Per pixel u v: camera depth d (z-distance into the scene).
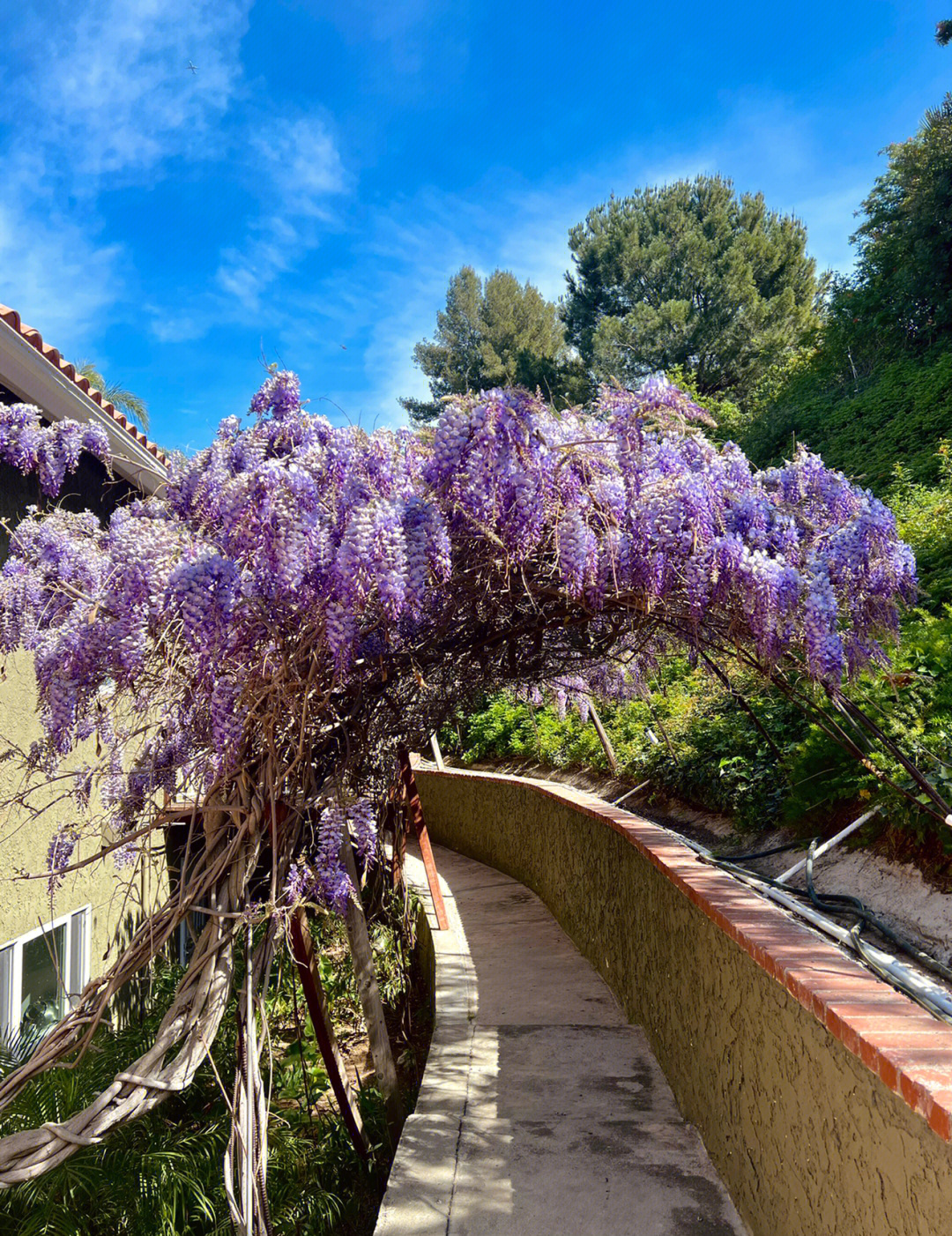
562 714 6.42
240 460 3.38
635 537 3.13
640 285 26.39
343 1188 4.47
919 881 3.75
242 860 3.25
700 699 7.01
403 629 3.33
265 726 3.16
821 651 3.15
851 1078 2.10
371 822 3.46
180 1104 4.40
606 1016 5.36
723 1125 3.37
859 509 3.45
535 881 8.80
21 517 5.07
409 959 6.75
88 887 5.48
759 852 5.11
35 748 3.73
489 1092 4.34
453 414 2.97
